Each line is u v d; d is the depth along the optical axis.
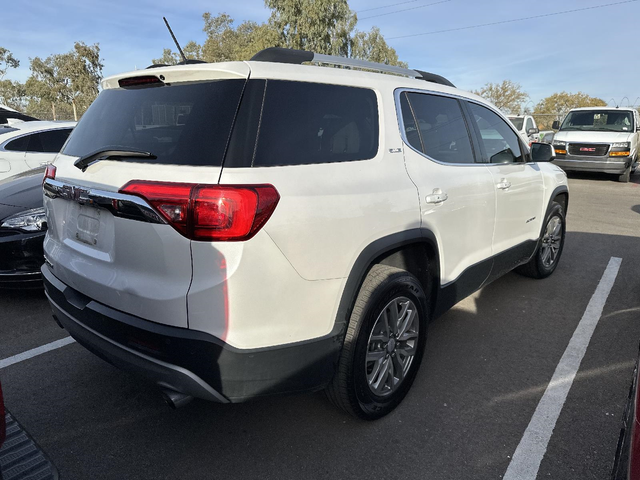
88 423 2.66
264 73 2.16
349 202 2.25
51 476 1.74
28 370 3.20
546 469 2.29
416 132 2.87
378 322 2.53
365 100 2.59
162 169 1.99
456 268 3.16
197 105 2.09
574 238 6.81
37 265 4.01
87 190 2.21
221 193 1.88
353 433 2.57
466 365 3.25
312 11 32.22
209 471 2.30
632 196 10.75
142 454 2.42
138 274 2.07
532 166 4.24
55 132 7.20
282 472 2.29
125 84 2.50
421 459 2.37
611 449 2.43
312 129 2.26
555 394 2.91
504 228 3.74
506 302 4.34
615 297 4.47
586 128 13.48
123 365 2.19
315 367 2.21
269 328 2.03
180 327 1.97
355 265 2.29
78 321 2.38
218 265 1.90
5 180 4.81
